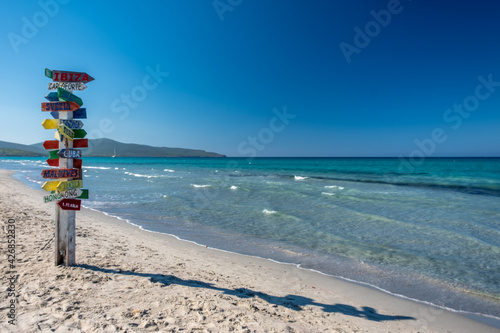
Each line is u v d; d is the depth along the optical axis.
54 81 4.61
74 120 4.68
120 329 3.24
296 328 3.74
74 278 4.58
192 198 17.55
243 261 7.06
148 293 4.31
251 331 3.48
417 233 9.76
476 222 11.26
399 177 35.03
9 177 31.16
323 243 8.73
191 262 6.55
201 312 3.84
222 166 73.44
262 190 21.17
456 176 36.16
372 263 7.07
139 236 8.98
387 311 4.73
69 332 3.11
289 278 6.02
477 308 4.93
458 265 6.92
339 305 4.83
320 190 21.30
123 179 30.98
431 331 4.16
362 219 11.87
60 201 4.91
